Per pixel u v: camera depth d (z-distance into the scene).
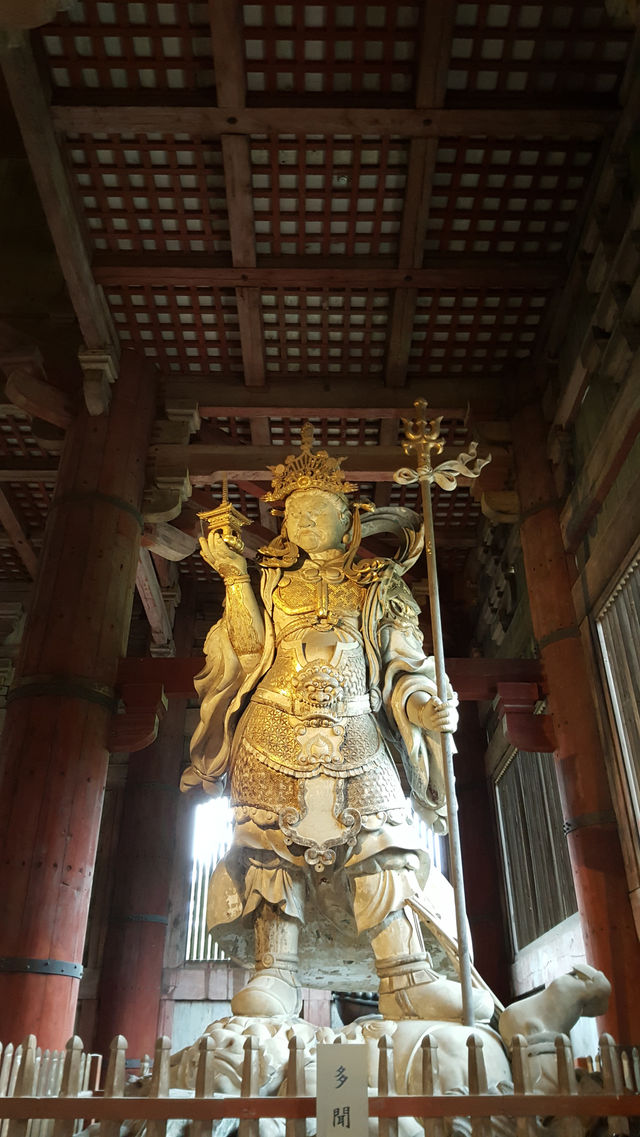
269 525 13.63
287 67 7.96
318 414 11.00
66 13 7.66
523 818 12.01
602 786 8.48
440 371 11.09
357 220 9.34
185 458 10.57
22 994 7.33
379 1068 3.78
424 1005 5.23
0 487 13.32
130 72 8.09
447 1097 3.73
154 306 10.24
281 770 6.05
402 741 6.66
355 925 6.01
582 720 8.84
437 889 5.99
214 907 6.12
